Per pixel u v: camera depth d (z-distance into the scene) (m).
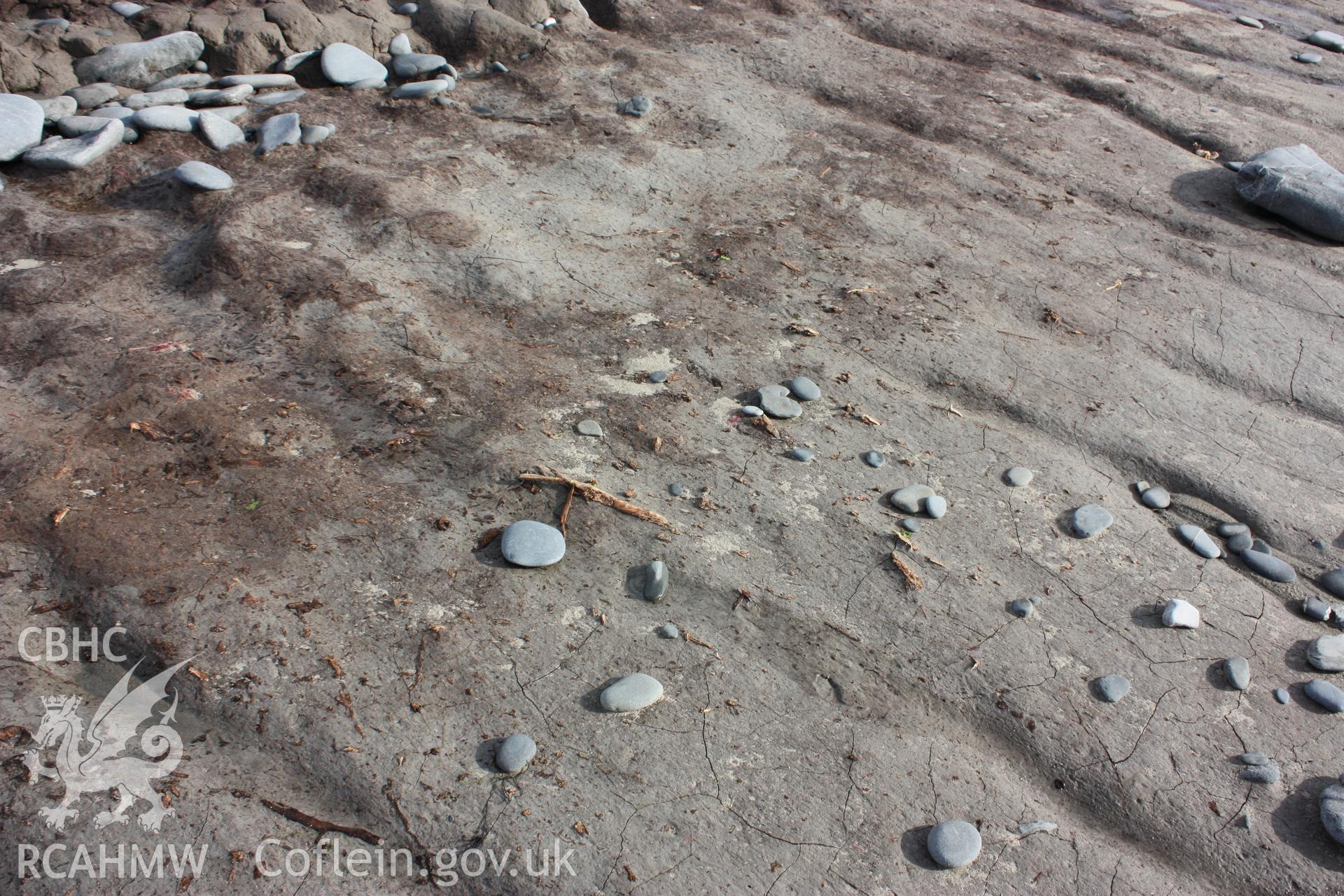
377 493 2.52
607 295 3.35
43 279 3.18
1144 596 2.46
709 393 2.95
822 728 2.11
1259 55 5.66
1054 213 4.02
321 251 3.37
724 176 4.10
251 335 3.01
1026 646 2.30
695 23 5.26
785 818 1.93
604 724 2.06
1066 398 3.04
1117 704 2.20
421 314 3.15
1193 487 2.80
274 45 4.38
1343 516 2.74
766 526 2.54
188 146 3.93
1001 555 2.53
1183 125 4.76
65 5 4.28
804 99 4.73
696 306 3.32
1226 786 2.07
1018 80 5.07
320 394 2.82
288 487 2.50
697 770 2.00
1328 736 2.17
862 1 5.70
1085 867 1.92
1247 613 2.45
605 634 2.24
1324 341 3.38
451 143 4.12
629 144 4.22
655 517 2.52
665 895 1.79
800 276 3.52
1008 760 2.11
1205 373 3.22
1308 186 3.96
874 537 2.54
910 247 3.73
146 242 3.45
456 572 2.33
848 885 1.84
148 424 2.64
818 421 2.88
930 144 4.44
